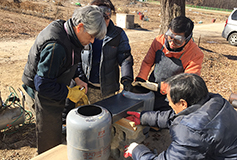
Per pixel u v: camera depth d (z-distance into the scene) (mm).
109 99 1888
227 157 1291
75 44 1704
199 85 1317
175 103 1378
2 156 2535
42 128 2020
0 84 4773
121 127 1671
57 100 1913
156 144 2408
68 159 1526
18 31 10555
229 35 10953
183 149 1251
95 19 1538
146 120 1735
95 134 1330
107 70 2393
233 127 1316
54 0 28875
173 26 2021
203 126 1231
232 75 6230
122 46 2350
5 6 16391
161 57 2395
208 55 7859
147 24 20312
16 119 2906
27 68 1847
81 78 2543
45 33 1626
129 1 59531
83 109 1521
